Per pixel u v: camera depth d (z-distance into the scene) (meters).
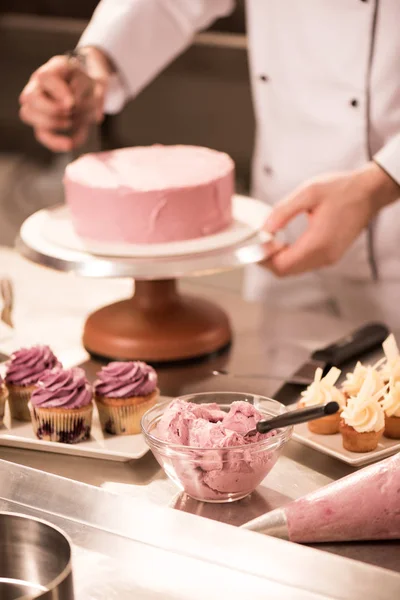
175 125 3.80
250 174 3.74
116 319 1.94
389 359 1.59
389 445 1.48
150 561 1.23
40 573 1.16
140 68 2.52
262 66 2.41
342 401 1.53
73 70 2.26
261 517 1.26
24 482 1.38
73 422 1.52
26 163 4.24
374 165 1.99
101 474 1.47
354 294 2.47
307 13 2.26
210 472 1.31
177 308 1.97
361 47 2.21
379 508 1.24
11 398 1.63
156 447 1.33
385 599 1.13
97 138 3.86
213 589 1.18
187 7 2.53
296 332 2.06
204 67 3.63
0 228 3.97
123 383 1.56
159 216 1.87
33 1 3.96
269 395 1.71
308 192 1.96
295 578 1.18
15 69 4.07
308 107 2.35
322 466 1.46
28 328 2.08
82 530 1.30
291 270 1.99
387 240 2.33
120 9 2.49
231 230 1.97
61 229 2.00
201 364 1.89
